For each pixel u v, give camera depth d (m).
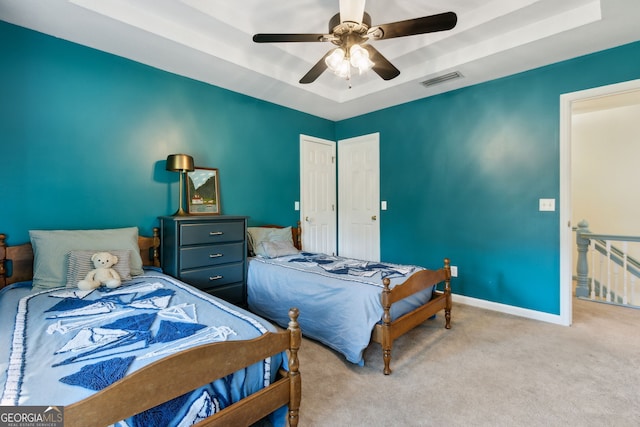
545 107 2.86
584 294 3.65
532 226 2.96
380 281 2.27
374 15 2.42
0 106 2.12
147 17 2.25
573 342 2.44
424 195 3.72
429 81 3.20
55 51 2.33
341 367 2.10
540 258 2.92
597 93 2.59
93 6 2.00
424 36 2.72
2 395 0.89
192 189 3.11
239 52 2.81
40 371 1.01
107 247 2.32
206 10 2.27
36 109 2.25
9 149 2.15
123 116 2.67
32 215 2.25
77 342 1.22
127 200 2.70
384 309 2.02
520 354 2.26
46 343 1.22
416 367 2.09
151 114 2.84
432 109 3.62
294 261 3.03
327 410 1.66
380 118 4.13
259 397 1.27
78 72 2.43
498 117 3.14
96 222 2.54
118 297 1.82
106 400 0.90
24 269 2.19
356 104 3.92
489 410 1.65
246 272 3.08
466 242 3.40
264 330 1.40
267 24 2.54
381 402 1.72
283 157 4.00
